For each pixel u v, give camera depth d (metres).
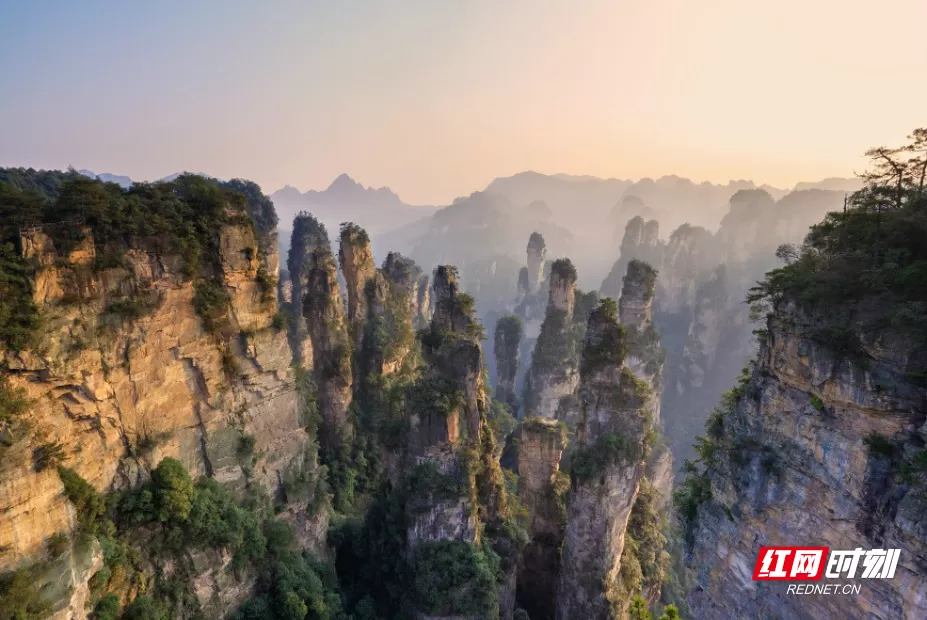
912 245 25.80
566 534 49.75
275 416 43.97
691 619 65.06
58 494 26.62
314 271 67.00
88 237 31.30
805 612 27.52
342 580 49.47
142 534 33.16
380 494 53.22
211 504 36.09
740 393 34.03
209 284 38.34
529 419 58.16
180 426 36.75
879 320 24.61
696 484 36.19
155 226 34.31
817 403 26.73
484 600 41.41
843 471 25.50
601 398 46.69
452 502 42.62
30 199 29.62
